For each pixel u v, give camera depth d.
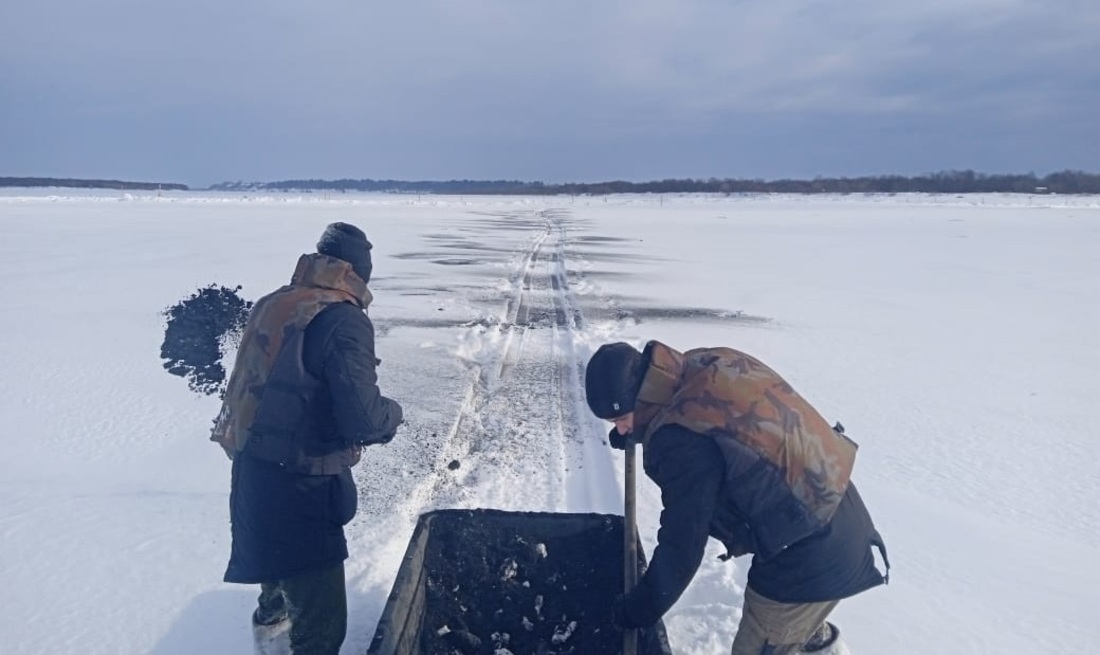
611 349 2.42
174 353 3.17
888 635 3.52
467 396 6.80
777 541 2.34
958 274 16.58
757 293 13.55
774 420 2.30
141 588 3.64
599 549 3.45
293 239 21.89
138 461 5.13
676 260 19.52
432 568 3.33
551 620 3.31
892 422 6.48
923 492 5.10
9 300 10.98
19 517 4.30
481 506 4.70
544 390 7.25
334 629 2.88
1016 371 8.15
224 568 3.84
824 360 8.53
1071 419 6.58
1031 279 15.69
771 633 2.57
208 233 24.19
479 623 3.26
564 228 33.47
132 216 34.03
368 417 2.64
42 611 3.44
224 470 5.00
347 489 2.84
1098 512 4.84
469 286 13.98
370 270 2.93
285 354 2.61
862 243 25.00
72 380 6.94
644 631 2.73
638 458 5.52
